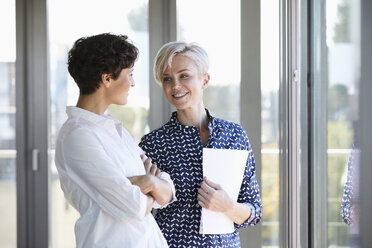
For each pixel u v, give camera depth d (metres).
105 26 3.09
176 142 1.80
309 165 2.46
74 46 1.50
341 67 2.01
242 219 1.77
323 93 2.27
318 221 2.36
